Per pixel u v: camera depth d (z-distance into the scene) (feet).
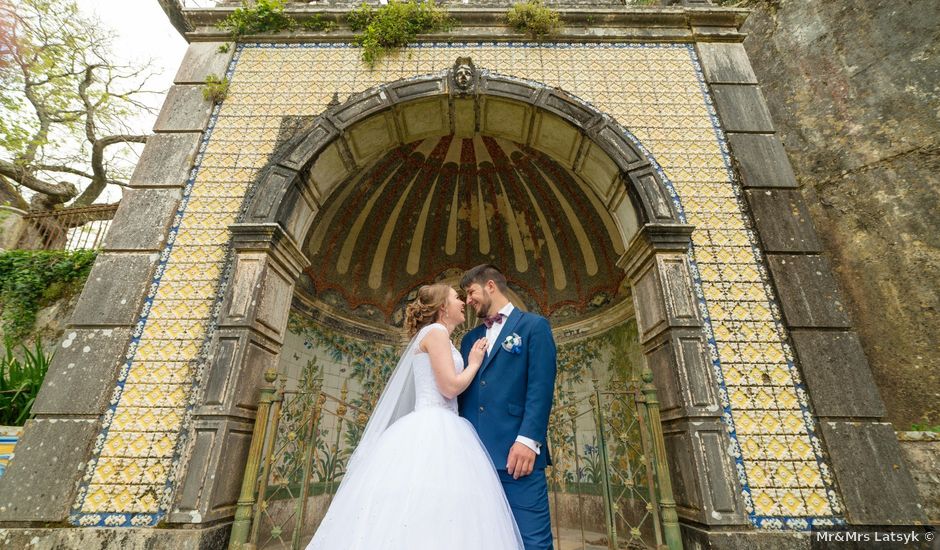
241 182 12.44
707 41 14.60
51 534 8.68
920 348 12.85
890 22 15.69
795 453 9.55
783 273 11.22
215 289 11.09
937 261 13.06
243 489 9.19
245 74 14.01
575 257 19.04
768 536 8.74
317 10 14.64
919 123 14.30
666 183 12.44
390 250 20.59
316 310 17.30
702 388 9.97
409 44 14.56
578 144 13.58
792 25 18.40
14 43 18.42
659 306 11.09
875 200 14.61
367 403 18.49
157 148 12.76
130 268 11.21
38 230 24.18
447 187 20.16
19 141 29.66
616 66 14.19
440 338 6.23
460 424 5.80
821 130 16.49
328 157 13.19
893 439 9.54
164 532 8.60
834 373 10.16
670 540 8.82
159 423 9.75
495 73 13.96
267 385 10.94
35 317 19.97
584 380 17.85
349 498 5.11
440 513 4.69
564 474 17.20
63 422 9.65
